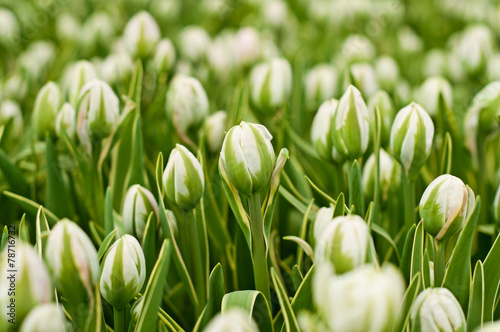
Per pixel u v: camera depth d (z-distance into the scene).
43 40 1.78
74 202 1.05
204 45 1.43
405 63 1.62
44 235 0.85
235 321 0.72
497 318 0.89
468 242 0.84
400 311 0.81
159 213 0.90
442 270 0.86
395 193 0.99
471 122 1.02
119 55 1.23
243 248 0.94
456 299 0.82
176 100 1.03
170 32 1.78
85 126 0.97
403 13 2.00
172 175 0.86
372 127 1.00
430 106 1.10
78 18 2.01
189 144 1.04
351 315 0.69
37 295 0.73
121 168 1.03
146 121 1.16
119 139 1.02
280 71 1.09
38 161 1.12
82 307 0.78
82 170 1.00
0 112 1.15
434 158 1.07
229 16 1.90
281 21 1.70
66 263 0.76
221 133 1.03
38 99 1.04
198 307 0.91
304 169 1.12
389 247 0.97
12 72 1.51
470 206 0.87
